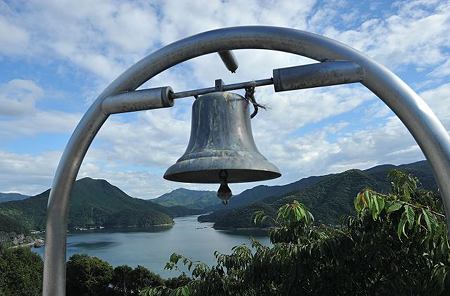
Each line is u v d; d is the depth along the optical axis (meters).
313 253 4.49
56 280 3.04
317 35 2.77
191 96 3.15
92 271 44.53
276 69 2.77
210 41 2.92
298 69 2.70
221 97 3.10
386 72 2.56
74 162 3.10
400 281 4.08
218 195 3.19
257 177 3.57
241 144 3.09
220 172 3.20
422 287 3.84
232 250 5.77
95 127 3.10
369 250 4.27
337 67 2.62
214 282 5.30
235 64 3.33
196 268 5.57
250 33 2.86
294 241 4.96
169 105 3.05
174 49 2.99
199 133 3.14
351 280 4.54
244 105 3.18
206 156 2.95
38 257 51.09
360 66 2.60
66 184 3.09
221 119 3.10
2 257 46.75
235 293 5.30
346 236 4.41
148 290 5.52
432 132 2.39
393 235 4.19
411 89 2.51
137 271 42.34
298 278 4.49
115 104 3.02
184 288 5.27
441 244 3.46
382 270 4.38
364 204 3.70
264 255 4.80
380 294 4.33
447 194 2.33
